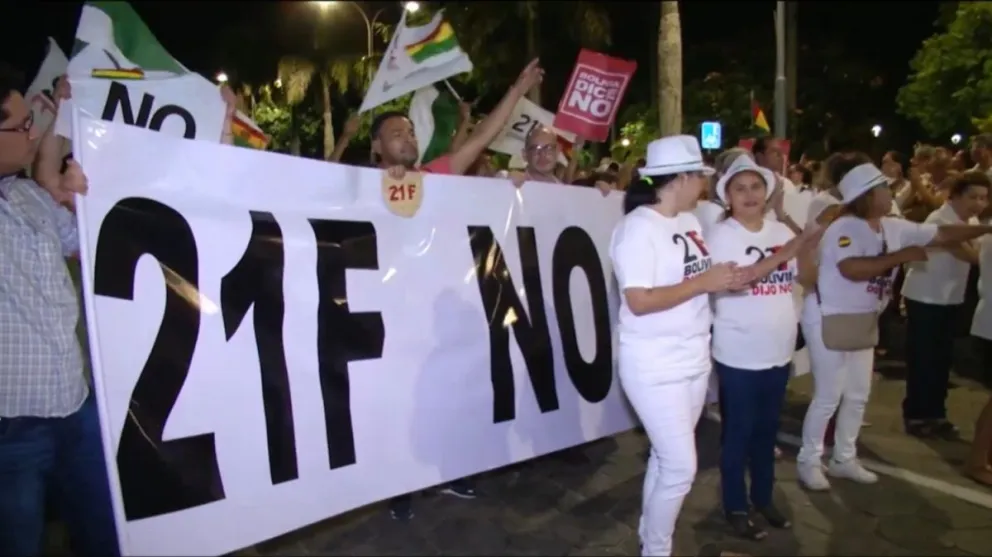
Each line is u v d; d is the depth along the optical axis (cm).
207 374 325
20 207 291
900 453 496
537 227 445
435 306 397
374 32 1444
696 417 348
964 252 499
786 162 634
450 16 1844
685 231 348
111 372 302
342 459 358
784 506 424
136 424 306
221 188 339
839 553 376
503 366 419
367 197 384
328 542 397
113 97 367
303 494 346
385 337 378
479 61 1895
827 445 517
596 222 472
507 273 428
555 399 441
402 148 411
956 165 745
